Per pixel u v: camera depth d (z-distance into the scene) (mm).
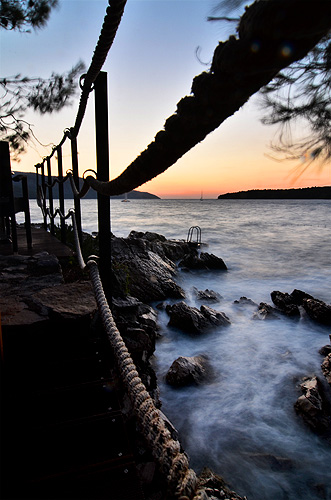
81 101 3609
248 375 6508
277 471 4336
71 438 2221
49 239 7816
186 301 10852
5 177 5633
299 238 29609
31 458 2084
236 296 12156
